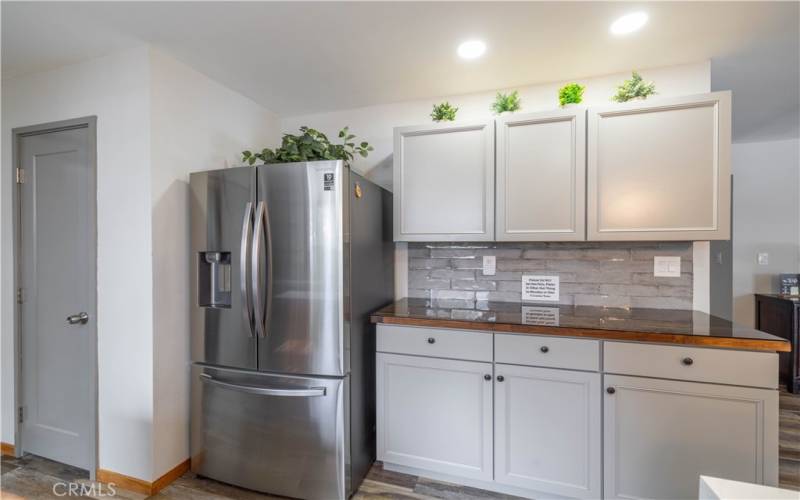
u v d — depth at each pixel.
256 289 1.72
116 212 1.85
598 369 1.58
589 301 2.18
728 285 3.57
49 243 2.03
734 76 2.16
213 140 2.19
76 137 1.96
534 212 1.96
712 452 1.45
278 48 1.86
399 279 2.53
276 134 2.79
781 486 1.84
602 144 1.85
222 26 1.67
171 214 1.90
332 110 2.71
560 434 1.64
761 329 3.43
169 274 1.87
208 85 2.17
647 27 1.68
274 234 1.76
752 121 2.93
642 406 1.53
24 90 2.08
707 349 1.45
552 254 2.25
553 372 1.64
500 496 1.77
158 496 1.78
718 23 1.64
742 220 3.58
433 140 2.11
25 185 2.09
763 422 1.39
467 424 1.77
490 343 1.73
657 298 2.08
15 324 2.11
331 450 1.70
